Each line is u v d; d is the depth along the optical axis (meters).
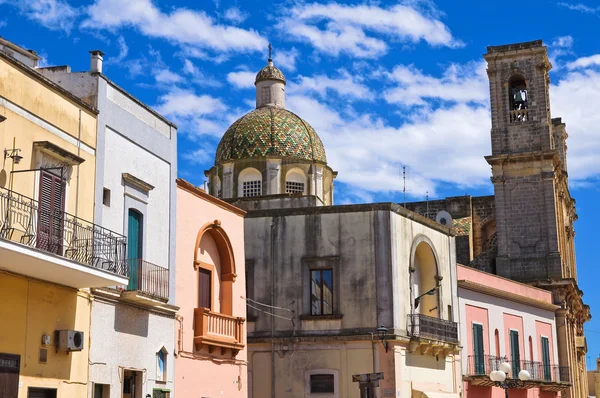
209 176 50.34
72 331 22.12
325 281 38.31
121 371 24.41
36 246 20.73
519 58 61.47
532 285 57.72
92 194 23.66
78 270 20.86
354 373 36.97
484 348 46.69
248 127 49.88
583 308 66.31
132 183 25.58
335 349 37.38
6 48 24.98
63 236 21.70
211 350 29.47
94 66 24.47
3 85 20.52
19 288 20.86
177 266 27.98
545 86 61.06
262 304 37.84
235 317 30.75
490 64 61.97
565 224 66.88
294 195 45.25
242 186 48.53
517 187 60.09
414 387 38.38
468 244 61.84
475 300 46.62
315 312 38.09
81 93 24.34
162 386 26.44
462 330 44.72
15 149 20.72
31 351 21.08
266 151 48.91
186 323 28.19
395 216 38.56
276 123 49.75
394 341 36.88
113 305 24.25
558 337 57.22
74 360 22.55
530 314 53.28
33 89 21.59
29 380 20.91
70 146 22.92
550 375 54.34
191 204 29.19
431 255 41.91
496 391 47.47
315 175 48.66
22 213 20.67
